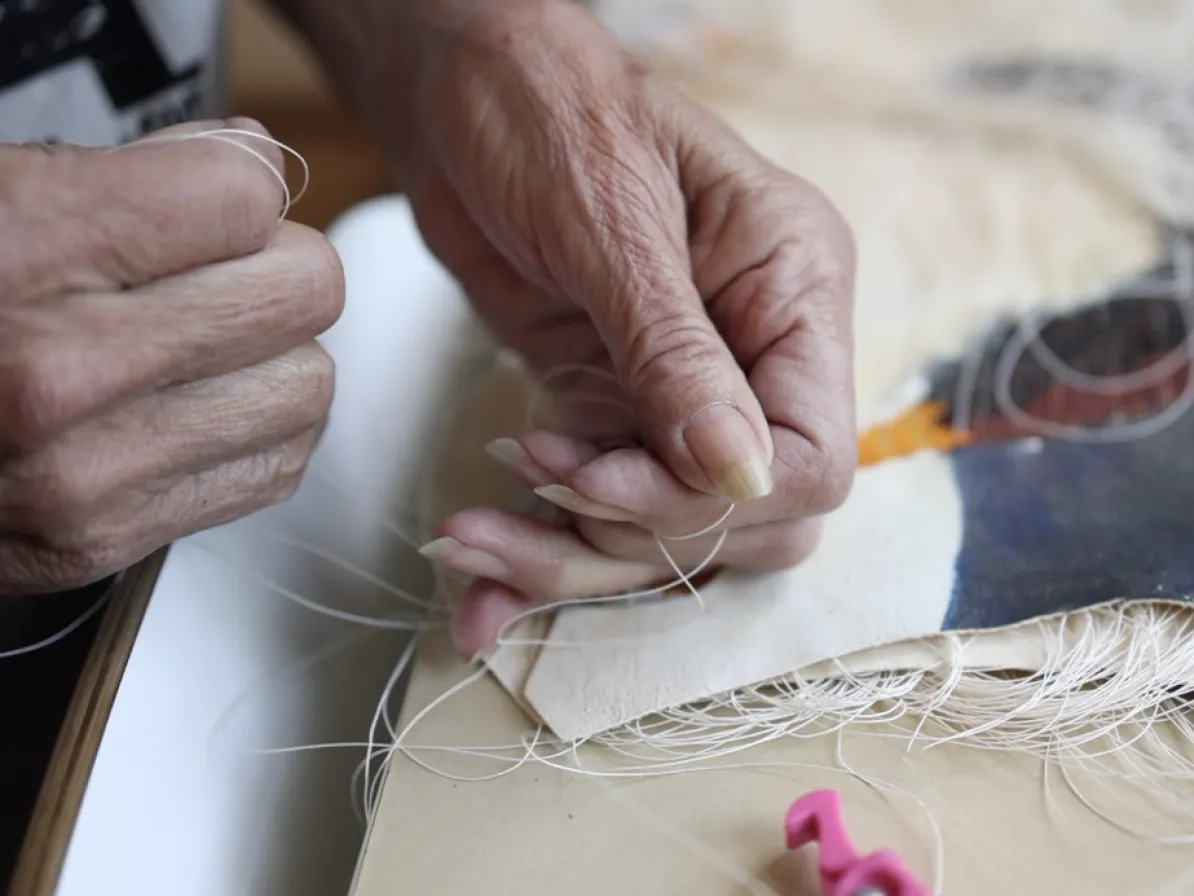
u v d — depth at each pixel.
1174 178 0.75
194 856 0.41
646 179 0.50
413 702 0.48
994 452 0.58
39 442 0.35
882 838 0.42
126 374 0.36
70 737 0.40
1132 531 0.53
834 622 0.49
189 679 0.45
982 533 0.53
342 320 0.65
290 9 0.80
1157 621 0.49
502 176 0.52
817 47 0.93
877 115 0.83
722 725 0.47
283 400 0.43
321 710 0.50
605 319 0.47
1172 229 0.71
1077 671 0.47
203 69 0.82
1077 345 0.64
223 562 0.50
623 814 0.43
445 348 0.74
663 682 0.47
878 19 0.97
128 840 0.39
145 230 0.37
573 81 0.52
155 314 0.37
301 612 0.52
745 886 0.40
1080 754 0.45
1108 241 0.70
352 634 0.54
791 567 0.51
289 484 0.47
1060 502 0.55
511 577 0.48
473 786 0.45
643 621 0.50
